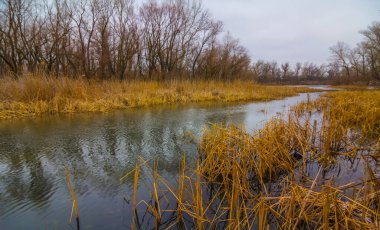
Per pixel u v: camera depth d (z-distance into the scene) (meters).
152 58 21.11
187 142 4.99
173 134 5.61
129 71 19.39
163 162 3.91
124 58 19.30
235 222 2.15
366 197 2.20
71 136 5.36
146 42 21.06
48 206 2.65
